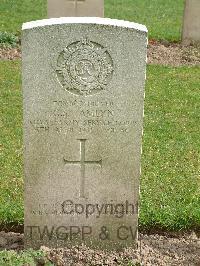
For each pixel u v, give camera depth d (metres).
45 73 2.36
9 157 3.34
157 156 3.42
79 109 2.41
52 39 2.32
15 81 4.41
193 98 4.29
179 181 3.16
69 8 5.15
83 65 2.36
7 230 2.76
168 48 5.34
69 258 2.54
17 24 5.98
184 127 3.83
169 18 6.73
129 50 2.34
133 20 6.56
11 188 3.03
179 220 2.79
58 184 2.51
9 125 3.73
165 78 4.62
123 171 2.50
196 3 5.31
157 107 4.11
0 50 5.02
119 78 2.38
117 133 2.45
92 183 2.51
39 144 2.45
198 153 3.49
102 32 2.32
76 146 2.46
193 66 4.97
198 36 5.42
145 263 2.53
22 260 2.39
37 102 2.39
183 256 2.60
